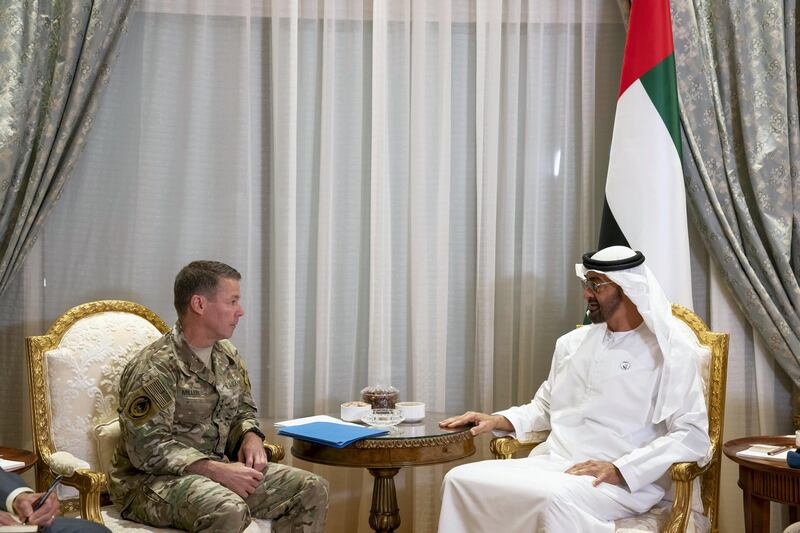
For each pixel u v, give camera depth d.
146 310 3.46
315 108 4.07
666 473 3.10
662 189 3.71
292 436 3.11
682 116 3.88
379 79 4.00
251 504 3.01
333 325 4.06
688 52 3.88
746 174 3.94
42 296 3.88
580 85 4.14
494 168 4.04
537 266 4.15
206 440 3.00
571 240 4.16
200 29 3.94
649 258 3.67
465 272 4.16
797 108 3.86
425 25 4.05
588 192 4.08
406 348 4.12
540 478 2.89
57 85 3.68
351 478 4.06
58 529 2.46
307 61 4.05
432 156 4.07
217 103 3.98
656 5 3.78
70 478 2.79
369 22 4.09
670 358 3.05
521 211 4.17
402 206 4.10
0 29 3.62
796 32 3.92
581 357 3.28
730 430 4.00
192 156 3.96
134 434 2.82
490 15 4.05
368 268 4.10
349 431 3.14
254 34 4.05
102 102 3.91
